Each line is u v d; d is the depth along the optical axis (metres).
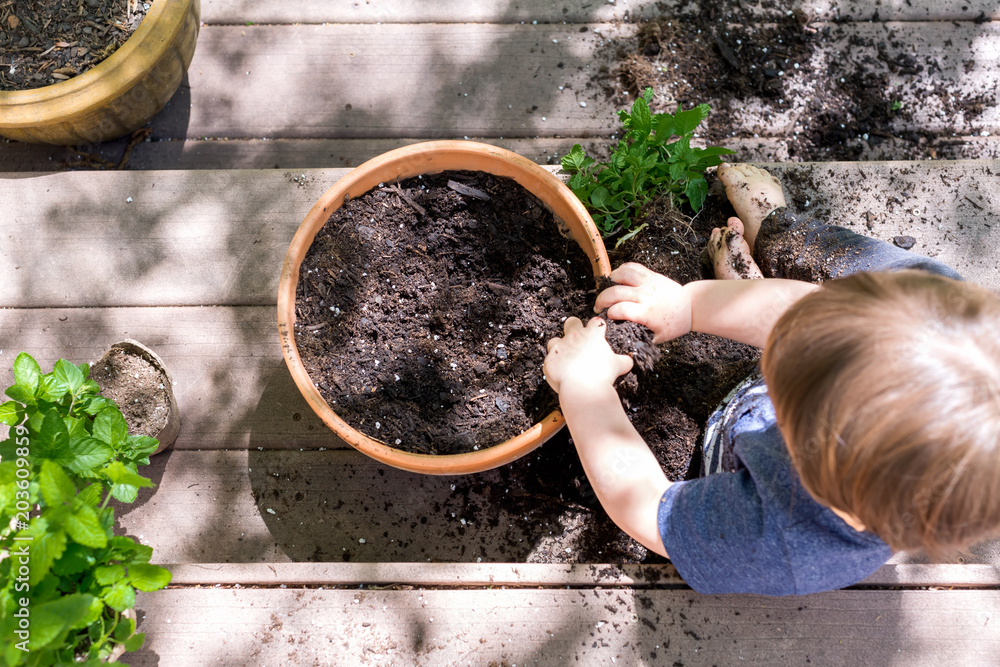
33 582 0.96
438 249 1.56
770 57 1.98
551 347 1.29
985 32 1.99
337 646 1.28
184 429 1.62
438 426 1.44
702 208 1.73
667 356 1.56
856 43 1.99
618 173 1.70
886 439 0.65
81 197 1.73
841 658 1.26
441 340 1.52
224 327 1.66
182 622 1.28
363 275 1.52
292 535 1.57
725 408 1.34
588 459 1.14
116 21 1.81
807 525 0.92
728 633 1.28
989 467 0.63
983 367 0.64
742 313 1.26
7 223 1.71
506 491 1.59
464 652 1.28
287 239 1.71
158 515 1.57
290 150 1.95
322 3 2.01
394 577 1.34
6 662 0.92
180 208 1.72
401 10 2.00
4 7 1.82
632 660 1.27
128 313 1.67
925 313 0.69
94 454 1.10
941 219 1.72
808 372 0.71
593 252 1.43
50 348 1.65
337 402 1.42
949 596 1.28
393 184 1.55
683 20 2.00
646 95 1.73
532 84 1.96
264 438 1.61
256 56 1.99
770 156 1.92
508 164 1.49
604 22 2.00
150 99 1.86
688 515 1.02
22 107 1.71
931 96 1.97
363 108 1.96
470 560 1.56
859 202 1.74
